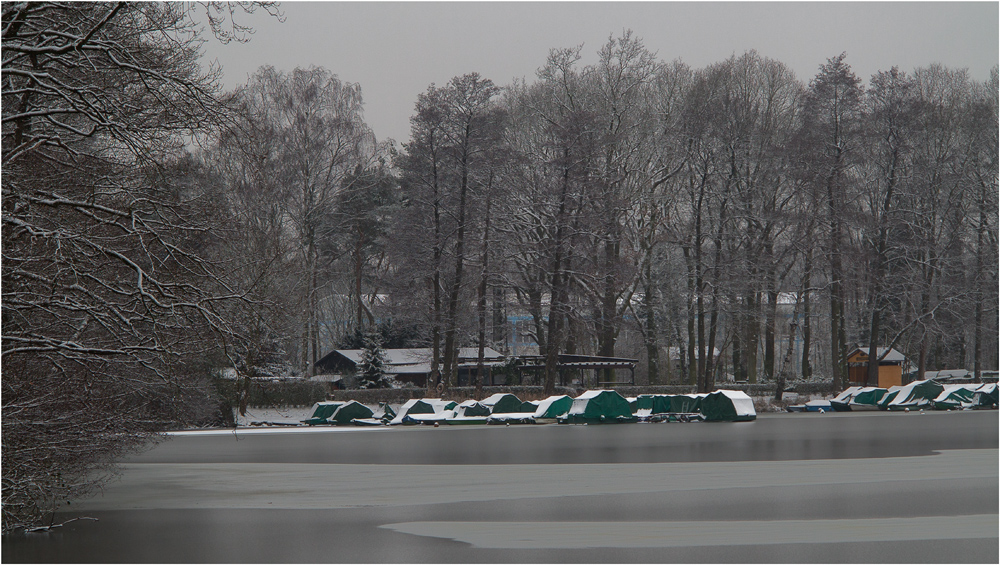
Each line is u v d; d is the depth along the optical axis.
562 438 42.59
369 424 56.38
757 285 72.00
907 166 73.69
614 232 69.94
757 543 15.82
